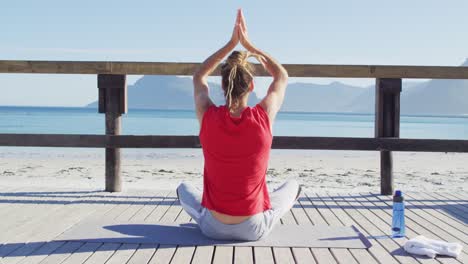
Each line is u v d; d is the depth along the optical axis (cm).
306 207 456
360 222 396
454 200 498
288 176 1035
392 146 497
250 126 266
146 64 500
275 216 316
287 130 3238
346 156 1672
